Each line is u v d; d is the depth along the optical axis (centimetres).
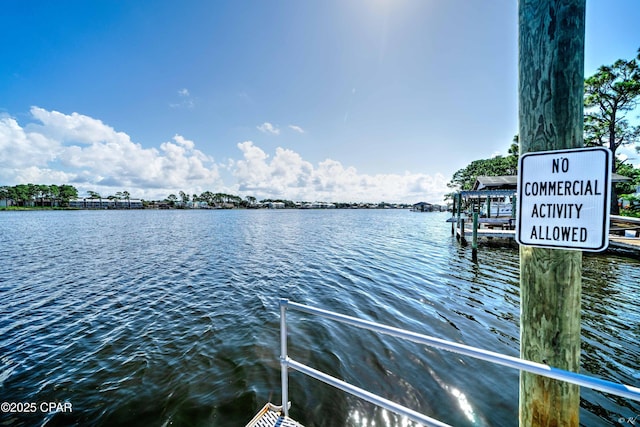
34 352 490
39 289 855
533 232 137
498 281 909
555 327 134
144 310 683
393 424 325
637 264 1055
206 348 497
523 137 141
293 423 233
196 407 356
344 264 1199
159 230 2777
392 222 4200
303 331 556
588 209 122
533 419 146
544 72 132
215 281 947
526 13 138
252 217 5912
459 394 371
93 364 452
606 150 118
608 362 448
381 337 525
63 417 344
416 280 929
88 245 1736
